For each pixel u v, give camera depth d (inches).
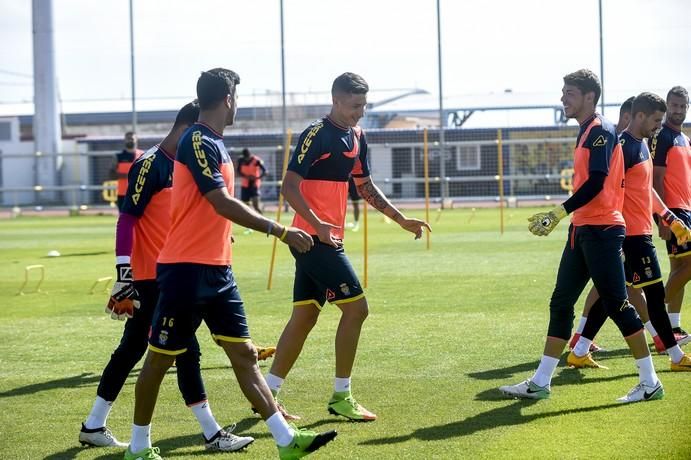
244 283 622.8
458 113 1707.7
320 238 272.1
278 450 238.8
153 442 263.7
